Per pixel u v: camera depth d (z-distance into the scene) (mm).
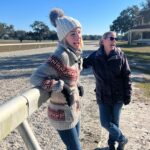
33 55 34594
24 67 20703
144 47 58562
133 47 58938
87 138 6152
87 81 14133
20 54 36781
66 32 3312
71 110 3340
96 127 6898
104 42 4820
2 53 38500
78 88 3535
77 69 3422
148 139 6340
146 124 7414
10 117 2250
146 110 8852
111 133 5059
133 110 8727
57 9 3625
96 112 8242
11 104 2330
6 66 21453
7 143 5797
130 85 4957
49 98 3301
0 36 119875
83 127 6848
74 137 3398
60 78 3258
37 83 3143
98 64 4887
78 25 3344
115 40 4789
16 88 11836
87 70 18094
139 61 27547
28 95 2637
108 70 4844
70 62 3311
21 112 2453
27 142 2572
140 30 73812
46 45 65125
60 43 3361
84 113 8086
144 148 5848
